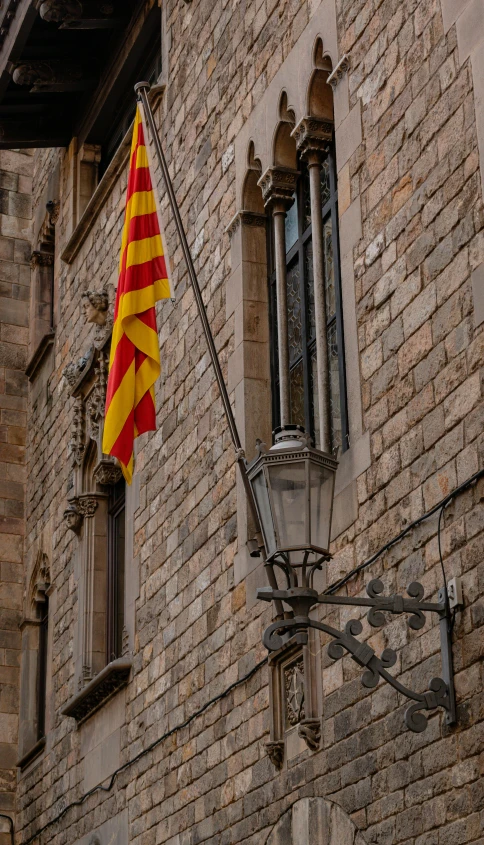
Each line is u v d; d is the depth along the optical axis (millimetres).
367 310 20094
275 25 24969
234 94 26656
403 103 19766
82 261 36844
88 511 33188
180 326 28172
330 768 19297
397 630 18016
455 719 16250
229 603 23750
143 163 23766
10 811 37094
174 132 30062
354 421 20047
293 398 23359
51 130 39250
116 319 23094
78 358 35969
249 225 25484
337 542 20031
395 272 19375
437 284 18172
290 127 24234
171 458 27766
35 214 43438
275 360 24516
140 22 33719
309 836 19516
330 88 23047
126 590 29578
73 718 32375
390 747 17766
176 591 26516
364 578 19125
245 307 24844
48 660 35906
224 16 27828
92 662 31750
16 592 39750
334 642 15727
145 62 34781
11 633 39250
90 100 37750
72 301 37469
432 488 17688
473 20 18047
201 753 24172
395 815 17375
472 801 15758
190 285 27766
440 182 18422
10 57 36375
